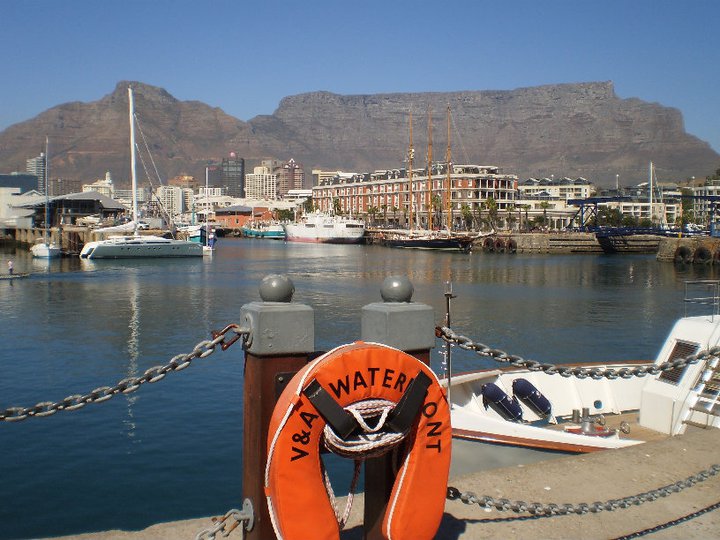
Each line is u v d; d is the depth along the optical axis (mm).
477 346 5727
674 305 50844
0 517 13375
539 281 71000
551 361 30984
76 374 26156
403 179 193875
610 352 33406
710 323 11812
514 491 5797
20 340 33406
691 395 11570
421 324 4902
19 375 25875
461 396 13836
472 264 97312
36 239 127000
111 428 18750
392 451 4598
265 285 4684
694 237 107312
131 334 35656
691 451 6824
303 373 4152
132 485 14969
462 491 5730
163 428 18812
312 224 173375
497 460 11570
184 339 34344
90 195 139125
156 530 5098
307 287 63031
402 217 191375
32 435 18109
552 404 14742
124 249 97812
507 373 14703
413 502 4418
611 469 6324
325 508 4203
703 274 81750
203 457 16641
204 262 96438
